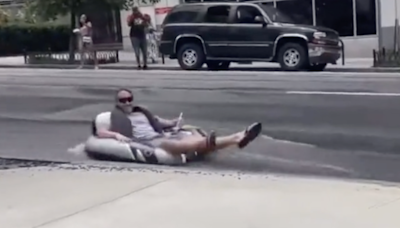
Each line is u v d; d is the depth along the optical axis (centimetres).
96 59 2534
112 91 1614
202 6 2197
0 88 1762
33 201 707
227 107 1313
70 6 2723
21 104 1475
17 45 3431
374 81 1677
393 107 1230
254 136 933
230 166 864
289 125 1112
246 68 2236
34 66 2652
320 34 2038
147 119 937
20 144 1066
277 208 649
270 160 891
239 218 620
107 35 3041
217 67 2253
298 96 1414
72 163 902
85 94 1584
